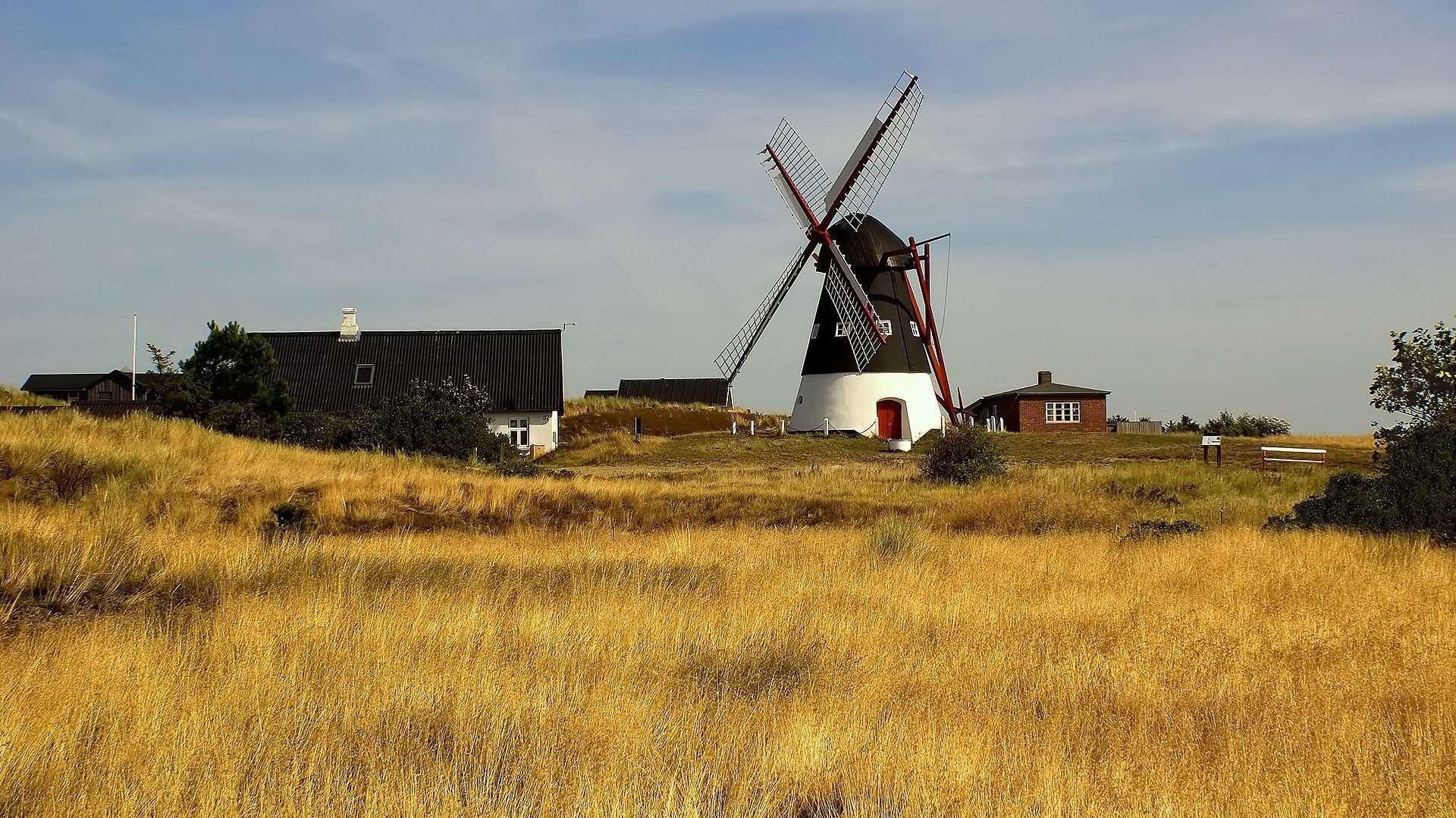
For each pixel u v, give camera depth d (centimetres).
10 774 751
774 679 1083
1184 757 855
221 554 1609
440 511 2667
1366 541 2148
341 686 977
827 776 816
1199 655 1194
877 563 1894
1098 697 1045
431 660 1084
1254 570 1794
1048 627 1352
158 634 1172
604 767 805
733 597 1538
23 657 1034
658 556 1941
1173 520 2864
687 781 778
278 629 1180
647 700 968
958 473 3588
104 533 1619
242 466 2733
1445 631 1328
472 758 826
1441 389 2958
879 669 1113
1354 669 1138
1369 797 783
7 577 1385
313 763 790
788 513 2927
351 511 2572
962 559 1969
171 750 802
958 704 1005
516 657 1130
